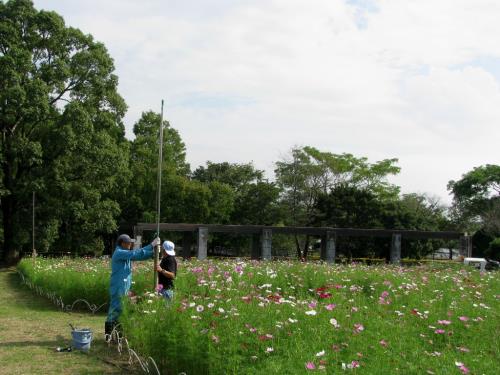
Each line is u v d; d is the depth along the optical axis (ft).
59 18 88.33
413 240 128.26
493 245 112.57
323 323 17.60
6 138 85.76
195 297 23.29
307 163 150.92
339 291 28.71
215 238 138.41
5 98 78.84
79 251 93.66
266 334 16.29
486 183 158.40
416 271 44.62
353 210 132.87
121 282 25.34
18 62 81.15
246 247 142.41
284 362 14.65
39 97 80.48
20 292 49.01
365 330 17.81
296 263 48.21
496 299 29.14
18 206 88.17
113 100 93.97
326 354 15.17
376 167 155.53
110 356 22.74
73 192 88.12
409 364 15.01
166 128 129.90
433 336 19.76
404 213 132.67
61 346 24.54
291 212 150.30
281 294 30.32
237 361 15.16
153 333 19.27
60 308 38.47
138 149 121.60
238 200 149.38
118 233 114.42
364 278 35.24
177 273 31.83
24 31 85.66
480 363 16.11
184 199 125.49
